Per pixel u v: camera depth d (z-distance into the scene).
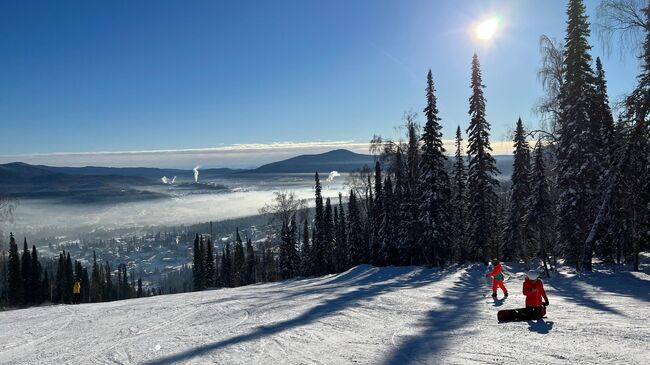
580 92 26.66
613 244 26.06
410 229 40.53
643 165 22.36
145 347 11.47
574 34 26.78
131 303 23.48
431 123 37.84
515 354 8.16
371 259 52.31
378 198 50.38
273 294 24.23
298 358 9.24
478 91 36.62
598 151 26.36
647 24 18.98
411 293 19.42
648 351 7.65
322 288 26.84
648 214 23.94
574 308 12.92
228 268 87.69
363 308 15.37
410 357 8.63
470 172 37.50
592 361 7.37
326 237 66.56
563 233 27.12
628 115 21.20
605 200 22.80
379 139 45.75
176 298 25.31
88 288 90.00
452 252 40.91
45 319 18.61
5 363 11.14
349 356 9.09
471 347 8.93
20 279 69.44
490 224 37.06
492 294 16.52
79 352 11.59
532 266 32.88
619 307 12.80
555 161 29.78
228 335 12.17
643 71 20.62
